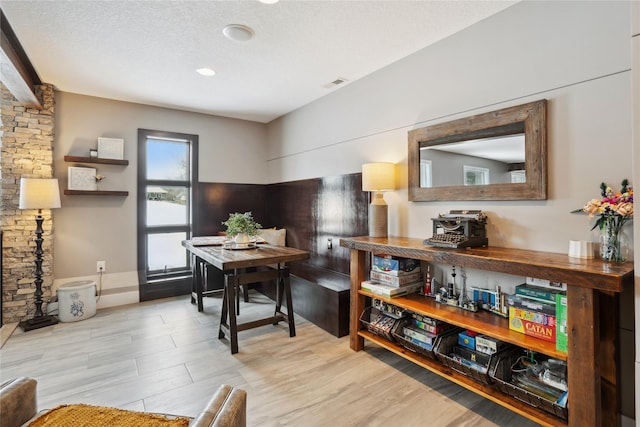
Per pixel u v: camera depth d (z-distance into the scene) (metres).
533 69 2.12
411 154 2.89
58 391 2.16
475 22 2.42
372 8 2.23
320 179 4.04
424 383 2.27
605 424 1.69
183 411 1.96
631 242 1.71
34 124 3.43
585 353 1.50
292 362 2.57
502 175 2.27
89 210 3.87
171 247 4.49
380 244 2.50
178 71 3.21
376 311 2.80
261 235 4.64
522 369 1.90
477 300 2.34
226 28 2.45
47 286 3.52
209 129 4.71
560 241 2.02
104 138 3.91
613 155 1.81
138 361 2.57
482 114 2.37
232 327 2.73
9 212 3.32
